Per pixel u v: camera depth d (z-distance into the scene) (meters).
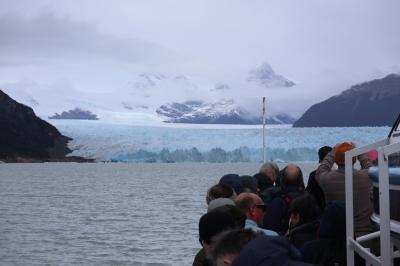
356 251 5.55
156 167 186.00
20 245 23.22
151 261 20.05
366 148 5.96
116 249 22.44
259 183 9.44
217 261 3.63
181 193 60.94
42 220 33.53
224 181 8.29
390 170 5.05
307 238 6.43
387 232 4.65
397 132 5.96
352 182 5.90
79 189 69.75
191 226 30.33
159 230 28.50
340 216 6.09
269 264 3.26
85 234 26.78
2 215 36.81
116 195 58.00
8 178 105.94
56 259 20.31
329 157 7.13
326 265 6.11
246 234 3.65
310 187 8.14
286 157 163.50
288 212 7.10
